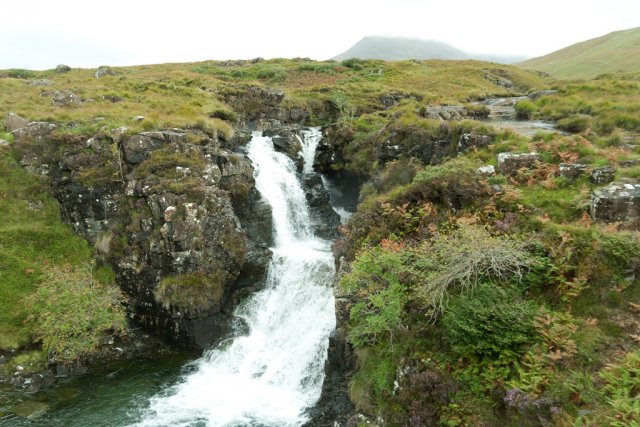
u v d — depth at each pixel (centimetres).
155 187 1850
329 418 1234
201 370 1628
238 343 1719
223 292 1859
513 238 1162
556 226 1139
